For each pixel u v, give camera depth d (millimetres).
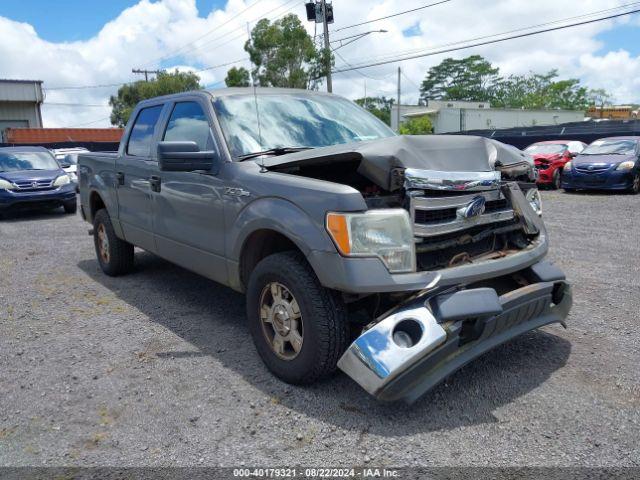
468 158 3510
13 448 2889
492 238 3688
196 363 3869
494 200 3588
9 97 42688
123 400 3361
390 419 3059
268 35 22953
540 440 2836
